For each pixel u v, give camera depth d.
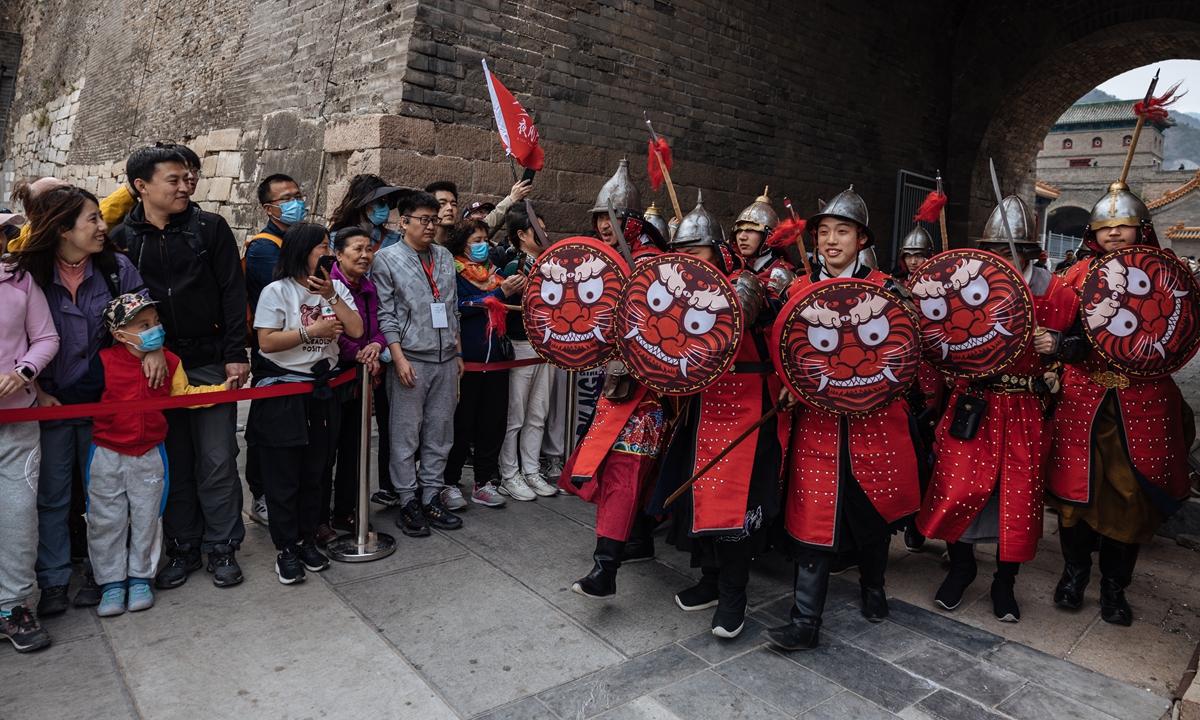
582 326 3.00
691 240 2.93
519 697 2.48
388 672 2.59
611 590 2.94
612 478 2.96
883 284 2.74
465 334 4.25
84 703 2.36
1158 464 3.04
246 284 3.80
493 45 6.19
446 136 5.94
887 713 2.46
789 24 8.98
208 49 9.20
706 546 2.86
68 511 2.98
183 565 3.26
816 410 2.80
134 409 2.89
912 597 3.39
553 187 6.62
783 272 3.11
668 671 2.66
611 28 7.04
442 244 4.39
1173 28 10.92
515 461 4.49
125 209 3.49
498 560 3.57
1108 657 2.89
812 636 2.81
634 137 7.29
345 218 4.06
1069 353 2.92
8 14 18.95
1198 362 9.20
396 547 3.67
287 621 2.93
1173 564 3.89
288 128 7.15
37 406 2.83
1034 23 11.20
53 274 2.83
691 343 2.71
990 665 2.78
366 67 6.15
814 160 9.48
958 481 3.07
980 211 12.32
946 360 2.98
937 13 11.31
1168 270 2.99
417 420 3.88
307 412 3.31
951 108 11.97
